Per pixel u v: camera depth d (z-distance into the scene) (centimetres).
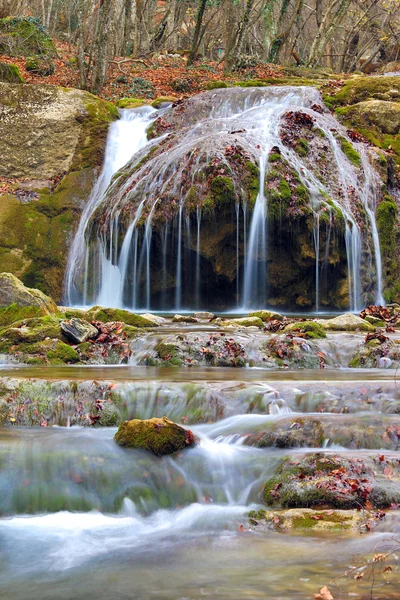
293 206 1462
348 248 1497
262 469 523
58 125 1977
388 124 1942
